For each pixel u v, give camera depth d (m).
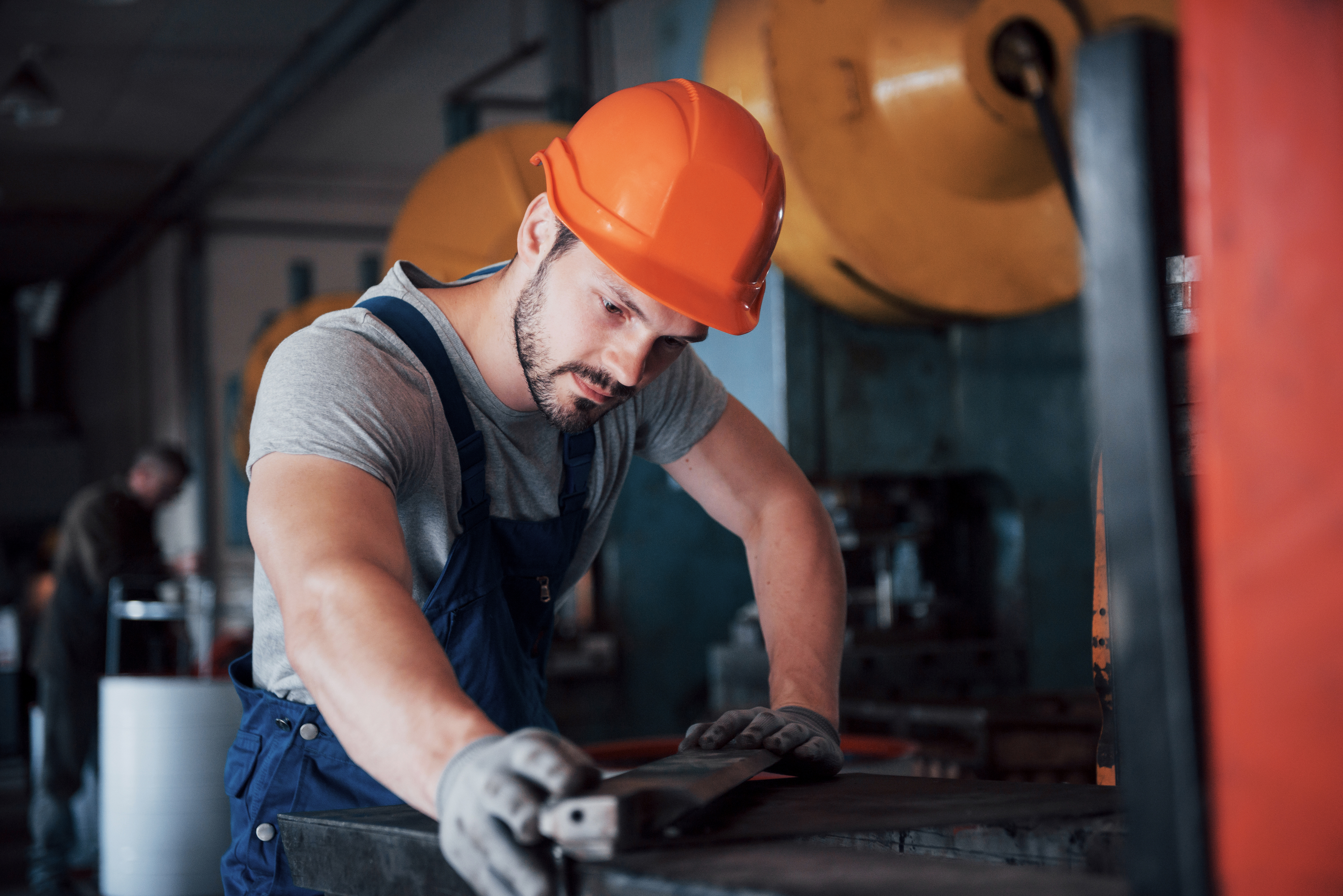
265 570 0.98
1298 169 0.46
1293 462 0.46
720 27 2.85
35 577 8.90
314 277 10.67
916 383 3.37
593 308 1.12
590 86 4.57
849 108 2.76
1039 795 0.92
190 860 3.03
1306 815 0.46
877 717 2.84
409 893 0.78
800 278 3.02
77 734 4.87
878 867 0.67
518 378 1.22
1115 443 0.52
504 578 1.31
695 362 1.44
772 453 1.47
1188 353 0.82
